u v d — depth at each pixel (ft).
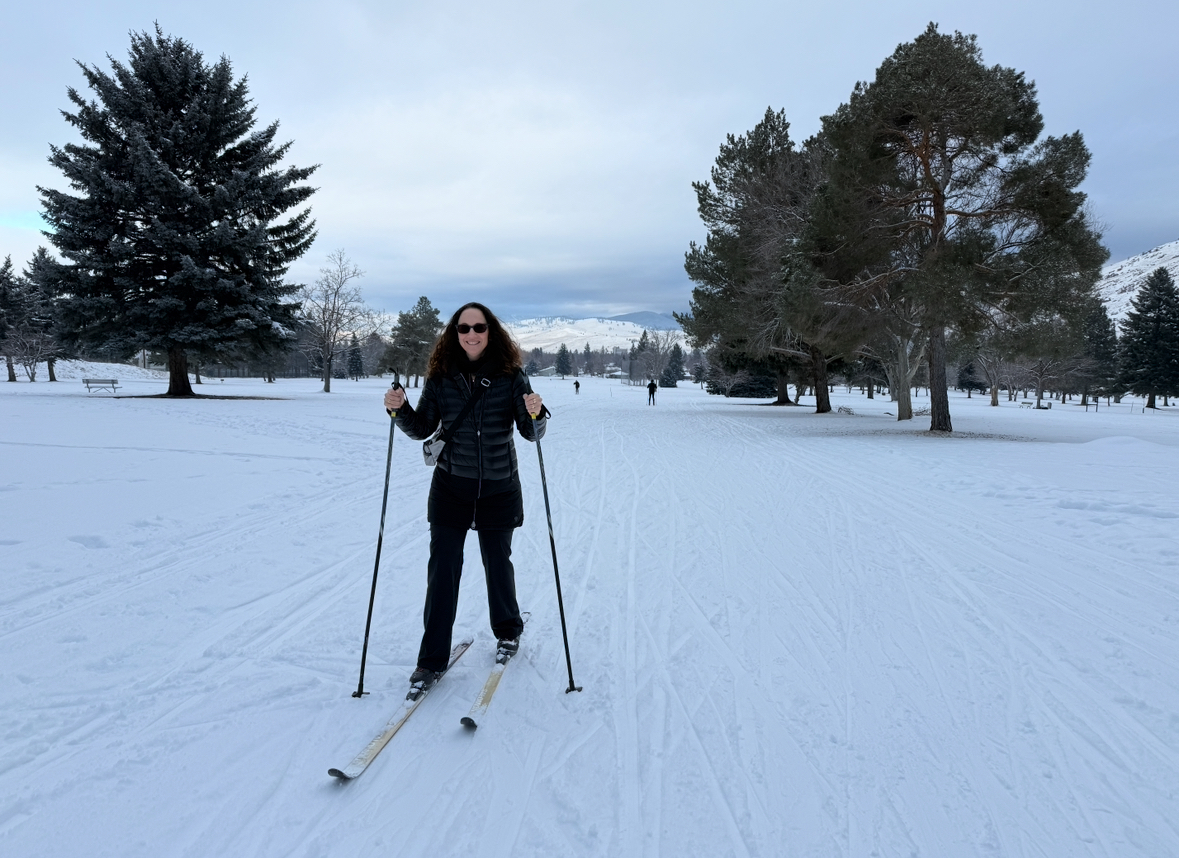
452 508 10.57
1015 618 13.03
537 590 15.01
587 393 176.86
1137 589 14.69
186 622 12.76
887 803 7.40
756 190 78.18
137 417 50.52
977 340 55.67
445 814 7.22
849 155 52.90
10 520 19.31
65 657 11.07
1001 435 57.41
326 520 21.39
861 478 30.86
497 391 10.64
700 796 7.53
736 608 13.75
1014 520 21.70
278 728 8.95
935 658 11.25
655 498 26.12
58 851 6.56
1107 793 7.54
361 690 9.89
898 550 18.16
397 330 193.47
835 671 10.77
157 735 8.73
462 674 10.68
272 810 7.26
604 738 8.78
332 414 59.11
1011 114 50.39
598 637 12.26
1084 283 50.47
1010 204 51.93
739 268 79.66
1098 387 205.67
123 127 83.20
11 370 153.17
